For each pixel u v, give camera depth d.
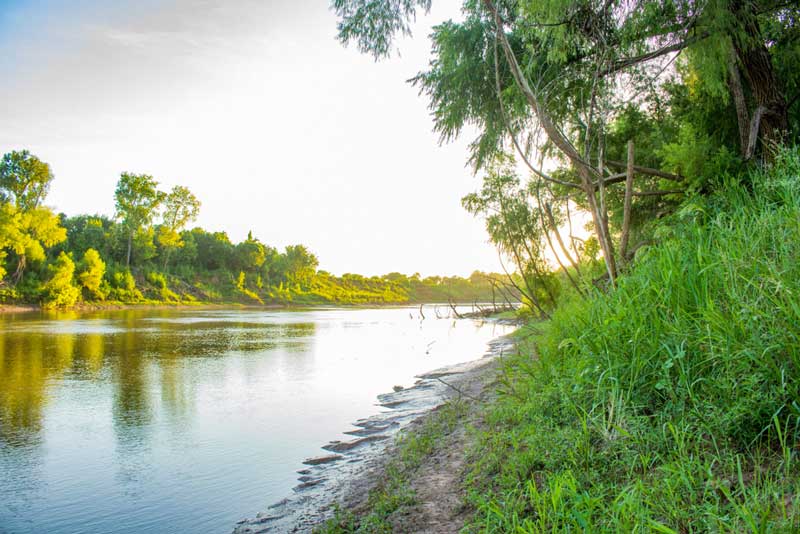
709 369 3.36
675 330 3.50
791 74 7.53
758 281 3.30
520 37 8.63
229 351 20.23
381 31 8.20
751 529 2.11
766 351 2.79
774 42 7.86
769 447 2.67
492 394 7.43
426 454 5.57
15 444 7.94
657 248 4.98
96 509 5.41
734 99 7.29
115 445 7.80
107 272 78.94
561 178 11.09
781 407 2.67
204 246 108.25
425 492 4.26
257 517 5.02
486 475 4.03
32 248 63.06
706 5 6.25
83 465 6.88
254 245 113.50
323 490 5.54
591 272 7.49
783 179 4.36
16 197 66.00
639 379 3.64
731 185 5.67
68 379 13.73
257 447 7.54
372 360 17.34
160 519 5.14
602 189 5.84
